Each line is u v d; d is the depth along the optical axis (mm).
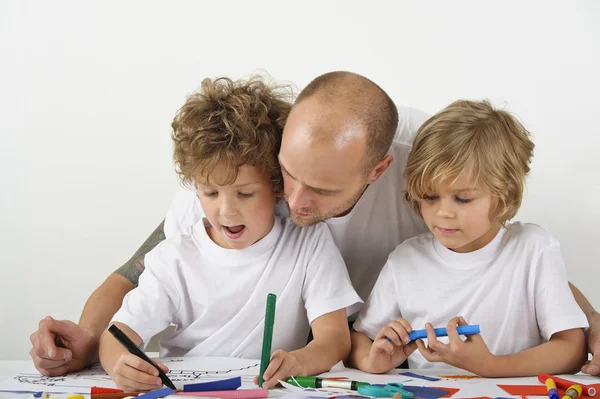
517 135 1230
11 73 2123
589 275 1986
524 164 1230
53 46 2123
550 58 1994
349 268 1408
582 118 1988
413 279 1273
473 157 1147
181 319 1284
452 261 1256
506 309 1235
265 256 1250
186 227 1415
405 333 1114
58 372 1136
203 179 1160
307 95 1104
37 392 997
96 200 2127
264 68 2092
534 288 1225
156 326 1233
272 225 1266
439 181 1157
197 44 2100
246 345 1247
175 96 2105
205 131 1167
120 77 2115
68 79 2123
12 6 2127
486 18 2018
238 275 1251
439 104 2049
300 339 1272
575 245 1993
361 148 1076
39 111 2125
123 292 1347
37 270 2129
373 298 1291
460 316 1130
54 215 2129
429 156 1166
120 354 1103
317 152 1049
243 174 1154
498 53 2018
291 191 1106
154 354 1831
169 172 2109
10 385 1057
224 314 1256
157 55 2107
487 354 1094
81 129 2125
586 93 1986
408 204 1360
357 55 2068
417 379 1084
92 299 1313
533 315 1231
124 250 2125
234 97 1217
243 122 1168
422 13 2041
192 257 1266
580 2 1975
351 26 2064
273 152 1191
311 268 1246
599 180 1980
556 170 2000
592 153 1979
